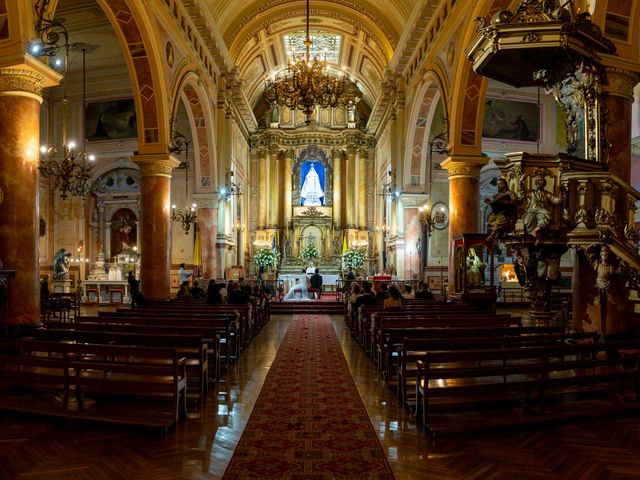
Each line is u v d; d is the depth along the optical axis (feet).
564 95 29.01
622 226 26.68
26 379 21.13
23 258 29.37
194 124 69.62
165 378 26.45
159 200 50.39
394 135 76.74
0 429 19.43
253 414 21.83
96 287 74.84
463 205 50.93
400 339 26.76
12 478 15.24
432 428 18.85
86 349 20.68
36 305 29.96
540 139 83.20
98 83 80.07
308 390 26.09
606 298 26.14
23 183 29.40
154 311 36.11
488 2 42.93
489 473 15.76
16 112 29.22
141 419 19.57
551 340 25.25
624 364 22.20
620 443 18.21
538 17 25.99
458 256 50.62
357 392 25.70
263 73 101.30
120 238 88.89
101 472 15.72
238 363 33.30
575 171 26.71
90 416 19.93
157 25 47.34
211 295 44.73
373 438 18.88
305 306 68.85
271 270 99.45
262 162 112.06
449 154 51.03
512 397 22.04
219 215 74.38
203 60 64.75
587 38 25.59
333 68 106.32
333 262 108.37
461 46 47.67
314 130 112.16
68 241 83.87
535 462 16.57
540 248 27.63
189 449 17.67
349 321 51.62
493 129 81.82
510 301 77.30
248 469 16.08
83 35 66.44
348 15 76.23
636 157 65.10
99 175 84.89
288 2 74.79
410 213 73.67
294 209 112.47
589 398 23.30
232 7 70.44
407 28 63.41
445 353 19.70
